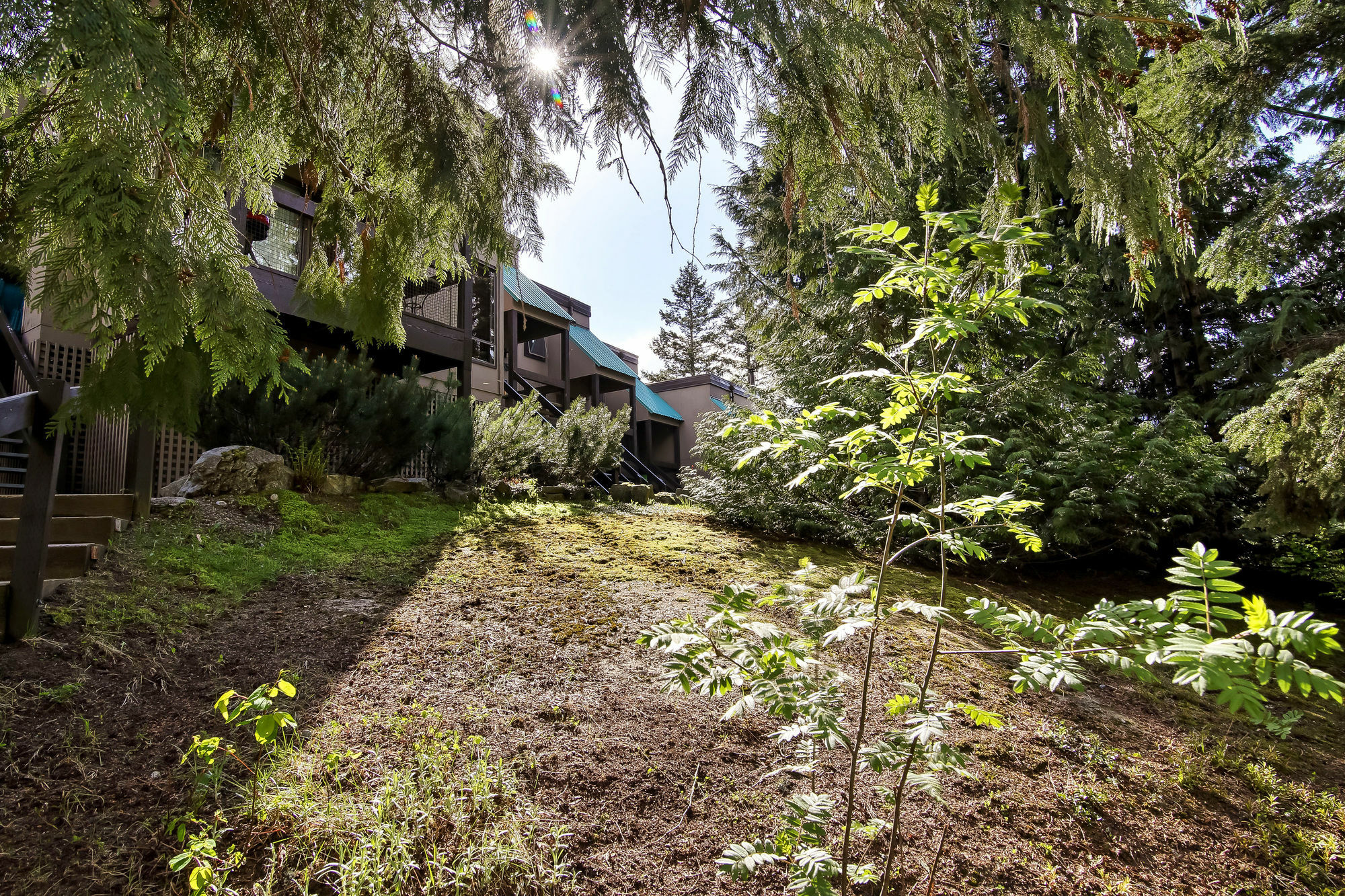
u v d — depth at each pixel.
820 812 1.69
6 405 2.98
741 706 1.58
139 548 4.34
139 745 2.62
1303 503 5.57
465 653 3.68
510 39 2.01
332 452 7.16
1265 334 8.95
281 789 2.39
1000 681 4.32
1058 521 7.23
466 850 2.24
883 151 2.29
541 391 16.48
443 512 6.99
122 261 1.28
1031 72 2.26
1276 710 4.81
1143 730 4.12
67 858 2.08
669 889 2.26
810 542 7.93
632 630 4.17
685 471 10.02
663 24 2.00
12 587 3.11
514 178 2.47
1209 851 3.01
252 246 6.97
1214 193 8.38
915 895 2.38
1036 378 7.55
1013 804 3.02
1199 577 1.09
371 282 2.38
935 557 7.64
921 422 1.79
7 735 2.53
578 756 2.87
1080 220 2.49
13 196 1.40
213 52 1.93
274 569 4.59
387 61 2.15
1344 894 2.84
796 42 1.91
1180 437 8.09
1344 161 5.26
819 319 7.68
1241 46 2.22
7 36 1.23
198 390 1.60
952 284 1.77
